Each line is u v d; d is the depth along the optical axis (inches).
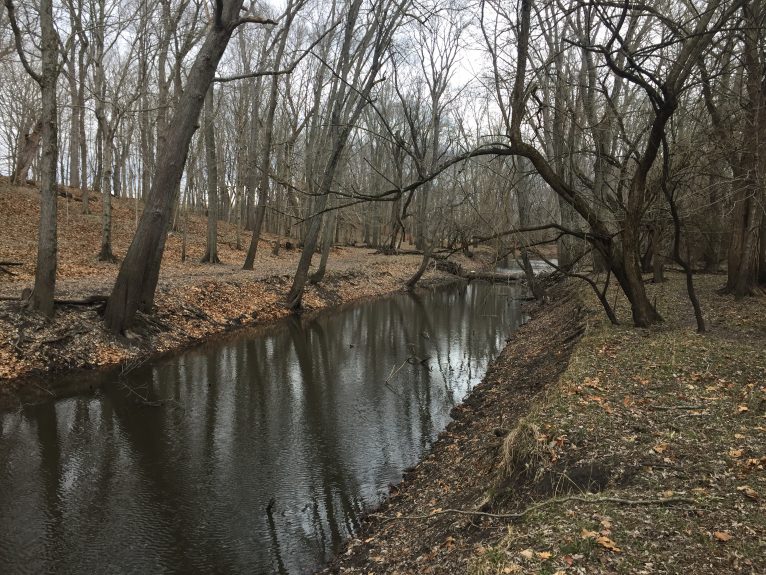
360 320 775.1
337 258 1418.6
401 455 318.3
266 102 1332.4
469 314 852.0
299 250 1412.4
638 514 160.2
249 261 904.9
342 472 295.0
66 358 437.7
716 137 390.3
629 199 389.4
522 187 644.1
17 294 492.7
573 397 259.8
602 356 334.0
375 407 402.6
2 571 205.3
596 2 293.1
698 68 368.5
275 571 209.8
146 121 1130.0
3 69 1136.8
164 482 278.2
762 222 586.9
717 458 191.8
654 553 141.5
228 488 273.7
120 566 210.5
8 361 406.3
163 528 237.1
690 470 185.2
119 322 499.2
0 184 1080.2
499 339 660.1
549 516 167.9
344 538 232.1
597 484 185.8
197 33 722.2
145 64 760.3
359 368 514.6
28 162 1134.4
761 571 130.2
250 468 296.8
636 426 222.5
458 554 175.6
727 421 224.1
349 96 733.3
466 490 233.5
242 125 1122.0
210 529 237.3
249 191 1214.9
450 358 562.3
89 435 331.0
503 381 432.8
